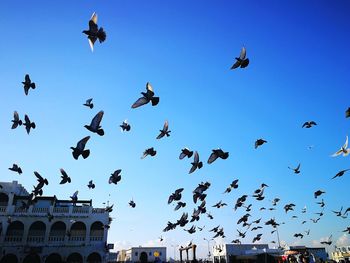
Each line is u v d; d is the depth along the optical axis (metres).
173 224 14.45
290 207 15.67
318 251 46.16
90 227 33.00
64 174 10.00
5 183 32.62
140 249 52.94
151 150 10.64
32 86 9.45
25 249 29.98
